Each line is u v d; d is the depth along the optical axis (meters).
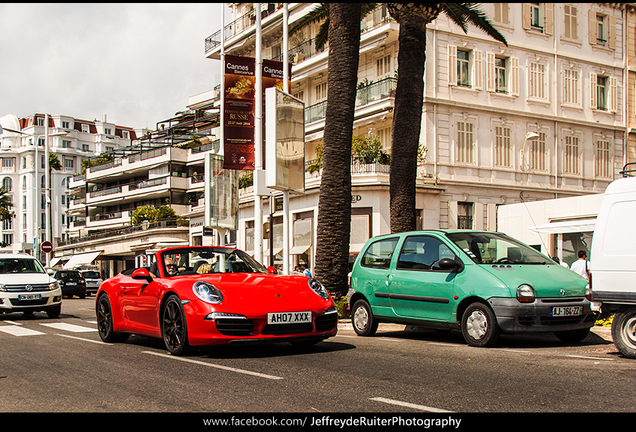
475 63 31.02
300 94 37.94
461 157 30.44
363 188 28.75
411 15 15.13
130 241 54.88
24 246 46.34
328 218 13.77
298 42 36.66
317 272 13.80
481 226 30.70
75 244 66.25
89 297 36.66
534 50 32.66
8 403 5.17
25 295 14.98
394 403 4.79
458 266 8.62
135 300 8.77
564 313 8.00
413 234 9.63
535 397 4.96
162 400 5.07
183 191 57.91
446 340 9.50
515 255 9.03
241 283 7.69
